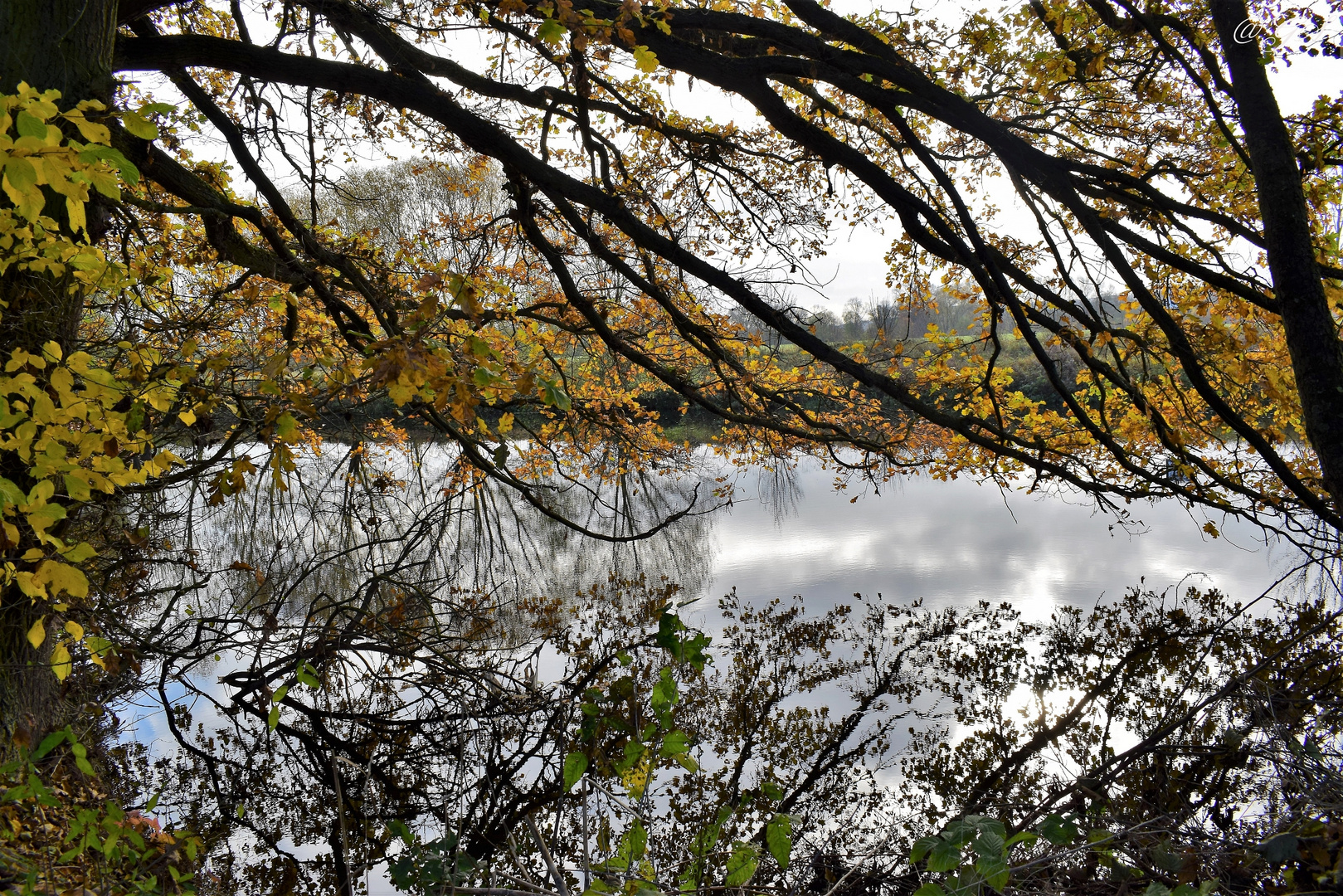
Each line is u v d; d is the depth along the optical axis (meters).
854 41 5.31
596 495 6.98
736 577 11.69
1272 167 3.81
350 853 4.50
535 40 5.12
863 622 9.28
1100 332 5.89
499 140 5.13
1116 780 4.24
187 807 4.82
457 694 5.83
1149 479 5.98
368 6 5.29
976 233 5.29
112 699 5.20
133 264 4.93
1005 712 6.56
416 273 6.21
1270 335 6.59
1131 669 7.36
